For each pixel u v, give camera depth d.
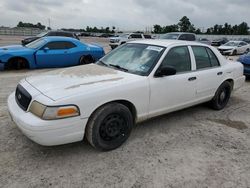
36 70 9.46
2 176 2.88
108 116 3.36
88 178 2.92
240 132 4.36
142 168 3.15
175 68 4.16
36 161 3.20
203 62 4.76
